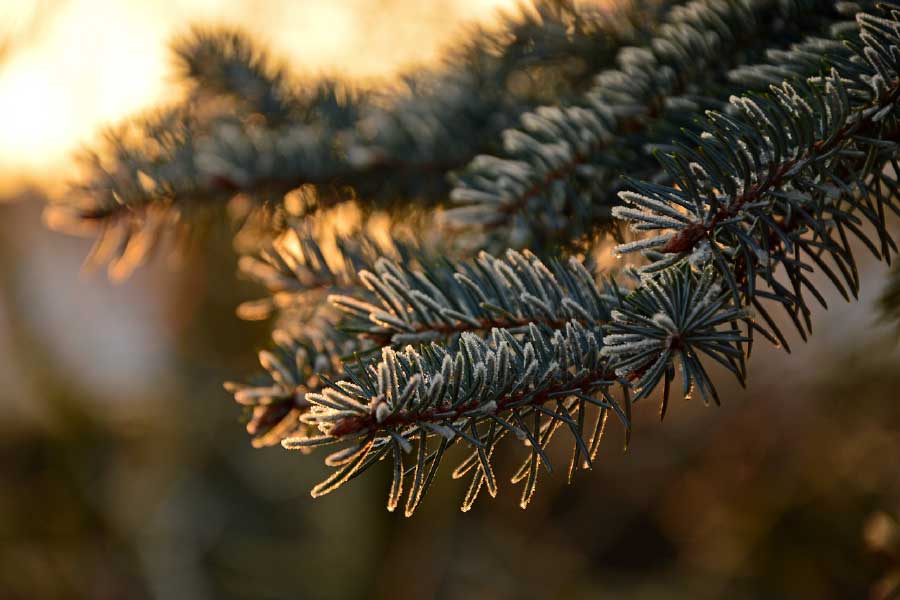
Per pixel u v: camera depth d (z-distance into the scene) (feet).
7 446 13.35
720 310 1.82
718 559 8.69
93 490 13.32
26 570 12.33
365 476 11.69
